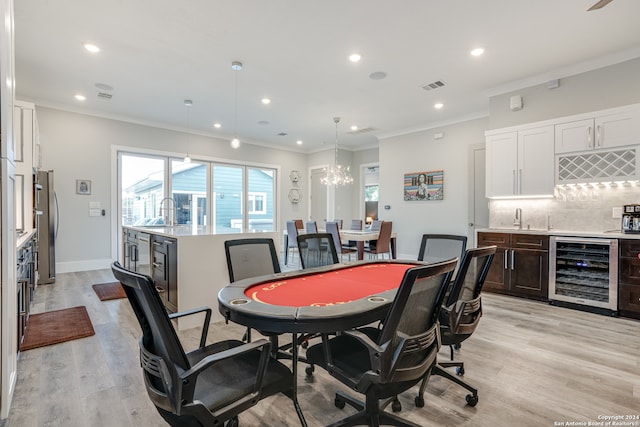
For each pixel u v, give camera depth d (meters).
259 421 1.66
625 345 2.59
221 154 7.32
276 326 1.32
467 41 3.24
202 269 3.07
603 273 3.38
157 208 6.45
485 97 4.83
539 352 2.46
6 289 1.61
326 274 2.26
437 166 6.17
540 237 3.77
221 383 1.25
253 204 8.00
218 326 3.05
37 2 2.64
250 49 3.43
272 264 2.43
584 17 2.84
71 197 5.41
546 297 3.73
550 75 3.97
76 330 2.84
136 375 2.11
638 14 2.79
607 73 3.61
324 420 1.67
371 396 1.43
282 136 7.43
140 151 6.14
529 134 4.06
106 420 1.66
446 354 2.42
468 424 1.63
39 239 4.50
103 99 5.00
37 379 2.05
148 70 3.95
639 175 3.31
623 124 3.39
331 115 5.76
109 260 5.76
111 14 2.81
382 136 7.12
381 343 1.21
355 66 3.81
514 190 4.18
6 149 1.59
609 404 1.80
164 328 1.00
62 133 5.31
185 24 2.97
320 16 2.84
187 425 1.10
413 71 3.94
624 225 3.40
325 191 8.62
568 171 3.76
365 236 5.34
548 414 1.71
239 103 5.15
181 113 5.70
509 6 2.69
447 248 2.69
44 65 3.82
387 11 2.76
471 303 1.83
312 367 2.09
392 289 1.75
